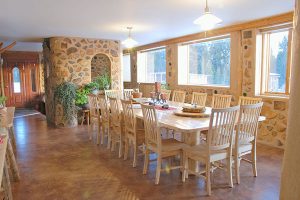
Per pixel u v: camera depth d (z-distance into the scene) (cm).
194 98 484
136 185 299
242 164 359
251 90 484
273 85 471
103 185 299
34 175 329
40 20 439
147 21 453
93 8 364
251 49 477
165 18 430
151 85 782
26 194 277
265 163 364
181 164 327
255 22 458
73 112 640
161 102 457
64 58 623
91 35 606
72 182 308
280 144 439
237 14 412
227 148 287
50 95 673
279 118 438
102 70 785
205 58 617
